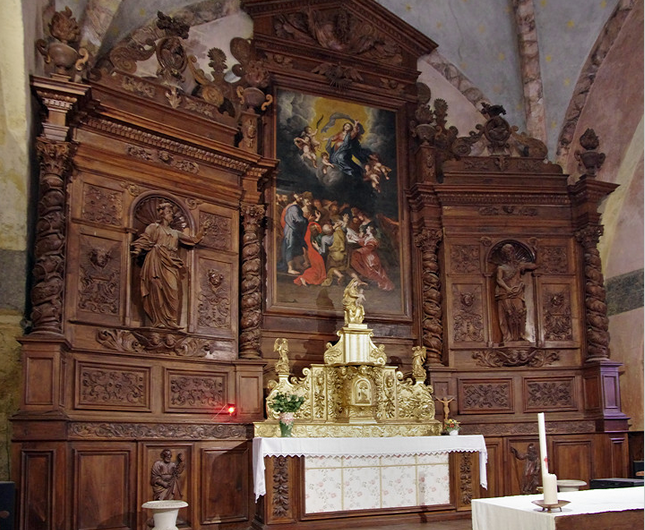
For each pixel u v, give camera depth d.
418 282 12.68
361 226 12.61
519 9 13.82
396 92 13.39
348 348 10.97
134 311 10.09
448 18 13.96
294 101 12.59
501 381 12.22
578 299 12.62
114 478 9.22
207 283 10.77
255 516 10.06
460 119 14.11
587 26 13.42
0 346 9.14
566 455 11.85
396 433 10.80
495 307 12.52
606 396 11.94
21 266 9.35
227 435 10.34
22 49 8.89
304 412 10.71
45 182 9.20
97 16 11.14
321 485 9.77
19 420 8.41
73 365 9.20
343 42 13.17
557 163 13.74
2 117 9.13
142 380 9.88
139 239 10.06
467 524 9.91
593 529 4.17
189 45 12.12
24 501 8.29
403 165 13.17
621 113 13.02
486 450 10.91
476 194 12.74
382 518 9.99
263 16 12.70
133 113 10.37
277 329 11.60
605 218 13.23
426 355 12.20
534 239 12.76
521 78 14.18
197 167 10.98
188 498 9.86
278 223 12.00
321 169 12.55
